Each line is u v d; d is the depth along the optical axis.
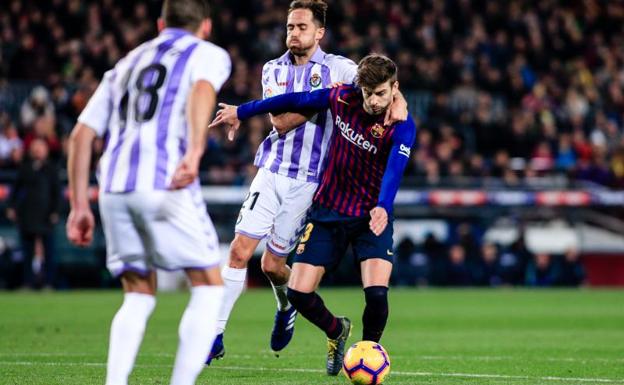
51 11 83.56
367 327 23.36
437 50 93.25
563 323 44.03
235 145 72.50
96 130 18.22
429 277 71.50
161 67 17.97
